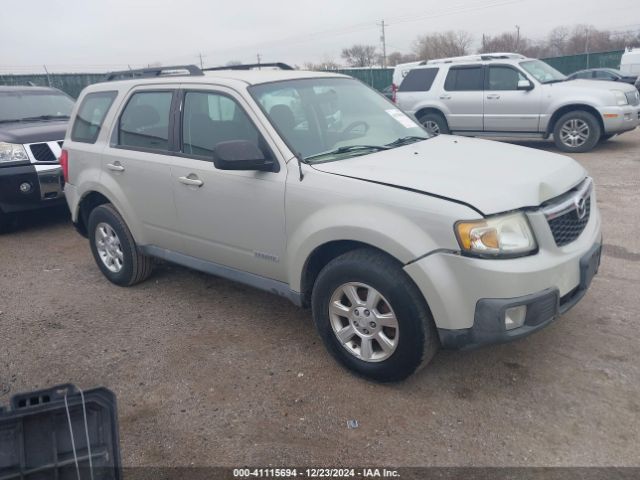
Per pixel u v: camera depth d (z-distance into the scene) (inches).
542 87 424.2
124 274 200.7
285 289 148.8
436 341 125.8
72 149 208.2
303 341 158.2
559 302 121.6
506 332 115.4
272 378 140.8
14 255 255.4
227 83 158.4
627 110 406.9
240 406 130.6
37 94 347.6
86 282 214.5
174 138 169.9
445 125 476.4
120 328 173.3
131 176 183.0
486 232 113.2
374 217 123.1
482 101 448.8
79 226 219.9
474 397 128.2
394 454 112.3
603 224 244.7
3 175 270.1
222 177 153.8
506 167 134.3
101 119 198.5
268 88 158.4
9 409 73.6
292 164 140.2
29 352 162.1
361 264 126.6
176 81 173.2
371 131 166.9
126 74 208.8
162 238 181.3
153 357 154.8
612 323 156.3
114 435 76.1
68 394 74.7
